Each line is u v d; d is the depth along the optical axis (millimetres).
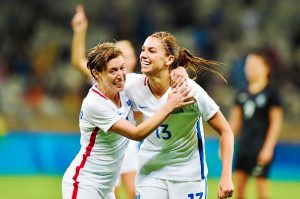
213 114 11547
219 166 30469
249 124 19469
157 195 12039
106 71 11320
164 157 11992
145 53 11562
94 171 11797
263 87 19438
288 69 40438
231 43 42906
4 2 45250
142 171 12281
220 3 45625
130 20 43094
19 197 24438
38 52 42625
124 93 11984
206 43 42562
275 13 45656
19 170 31844
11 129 35688
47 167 31781
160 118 10977
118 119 11352
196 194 12070
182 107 11438
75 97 38812
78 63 16312
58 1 45750
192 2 45156
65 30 44719
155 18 44062
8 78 40250
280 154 31234
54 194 25312
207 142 30547
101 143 11719
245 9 45375
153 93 11867
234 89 37344
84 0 45375
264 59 19516
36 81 40125
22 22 44688
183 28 44312
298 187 28234
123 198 22156
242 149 19391
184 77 11055
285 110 36875
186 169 11992
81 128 11852
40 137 32000
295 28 44688
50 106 38188
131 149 16188
